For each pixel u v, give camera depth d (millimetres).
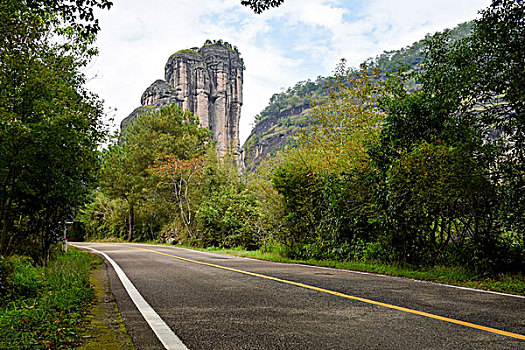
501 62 8477
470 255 8758
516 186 8422
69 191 11727
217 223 25516
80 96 11070
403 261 10398
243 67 164750
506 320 4406
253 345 3713
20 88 9633
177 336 4148
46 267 11148
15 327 4484
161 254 18625
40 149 9594
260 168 18234
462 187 8758
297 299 5957
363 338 3799
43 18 9070
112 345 3957
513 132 8570
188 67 145000
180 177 36438
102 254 19516
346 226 12820
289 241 15398
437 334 3861
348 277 8578
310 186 14352
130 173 43156
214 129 148125
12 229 12023
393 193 10625
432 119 10375
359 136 13773
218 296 6461
